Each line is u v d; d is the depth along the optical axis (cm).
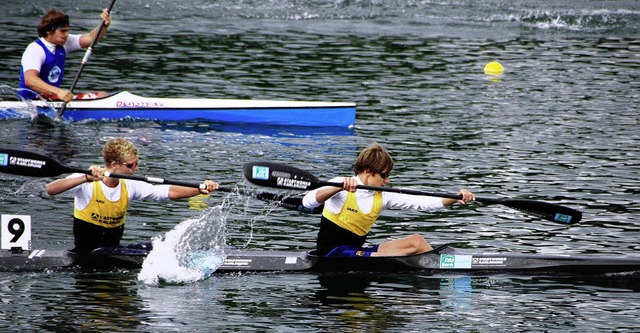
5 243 3328
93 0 10006
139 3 10000
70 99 5459
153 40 8169
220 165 4806
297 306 3023
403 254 3422
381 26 9362
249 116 5903
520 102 6512
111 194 3306
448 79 7225
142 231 3725
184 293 3120
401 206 3500
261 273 3353
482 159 5025
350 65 7594
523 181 4606
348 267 3394
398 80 7144
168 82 6725
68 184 3234
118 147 3275
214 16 9519
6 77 6556
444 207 3503
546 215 3594
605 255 3541
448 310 3023
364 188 3338
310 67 7456
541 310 3045
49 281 3172
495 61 7912
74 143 5138
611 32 9381
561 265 3434
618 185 4566
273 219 3969
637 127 5850
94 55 7462
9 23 8612
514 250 3631
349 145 5366
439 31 9219
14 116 5600
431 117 6047
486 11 10306
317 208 3622
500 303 3106
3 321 2798
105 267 3322
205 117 5912
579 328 2884
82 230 3331
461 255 3447
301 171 3441
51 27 5431
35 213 3844
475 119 6006
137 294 3088
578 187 4516
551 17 10025
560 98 6656
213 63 7431
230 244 3594
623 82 7225
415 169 4788
